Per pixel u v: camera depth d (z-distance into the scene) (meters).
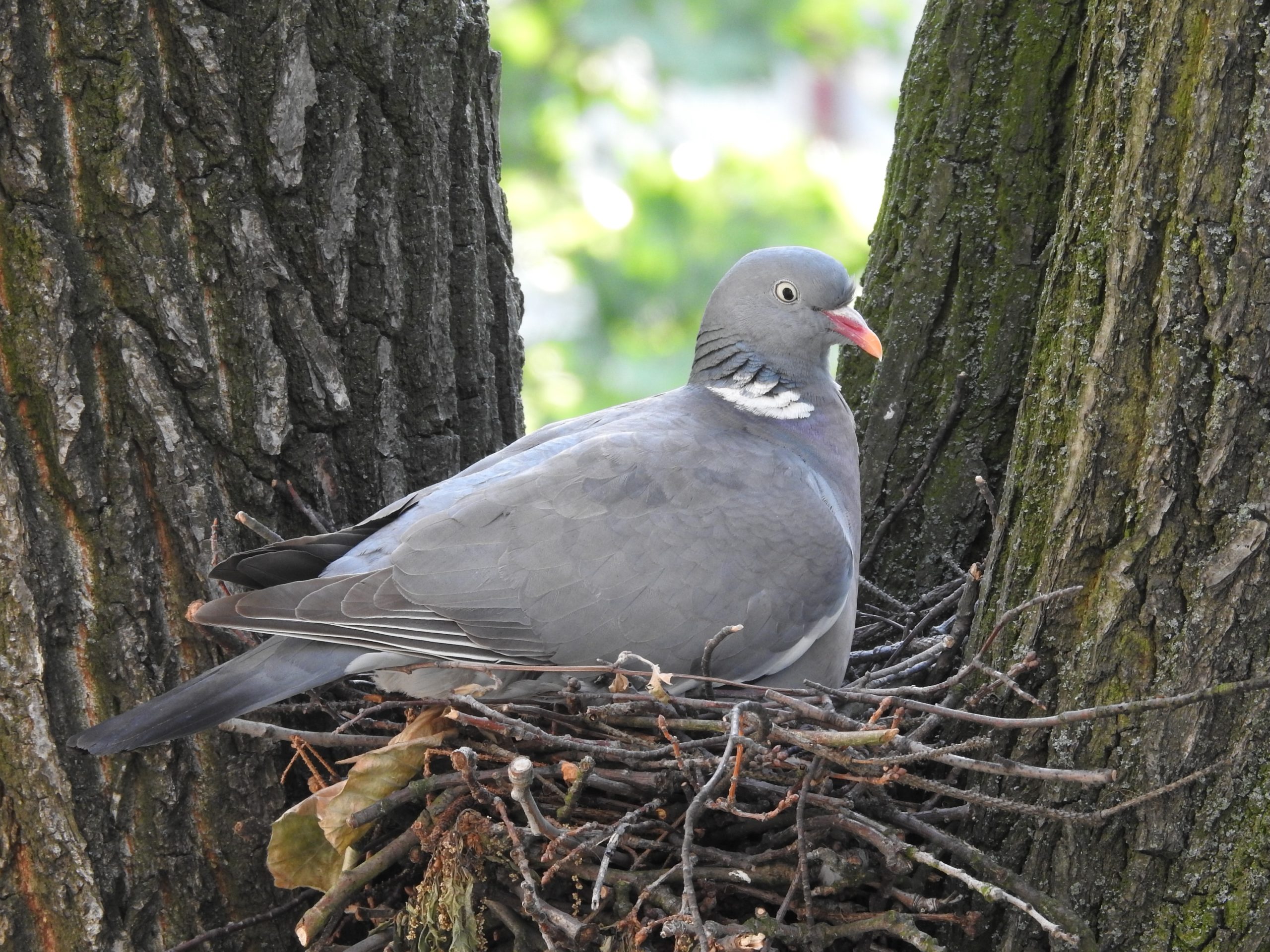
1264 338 6.33
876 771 6.39
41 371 6.95
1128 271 6.58
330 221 7.73
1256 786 6.50
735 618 7.46
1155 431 6.54
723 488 7.70
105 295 7.11
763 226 17.34
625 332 17.39
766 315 8.70
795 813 6.79
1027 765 6.77
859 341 8.56
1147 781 6.61
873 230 9.52
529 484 7.54
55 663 7.04
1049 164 8.61
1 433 6.90
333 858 7.21
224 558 7.39
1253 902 6.50
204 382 7.31
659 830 6.86
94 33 7.00
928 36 8.98
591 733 7.21
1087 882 6.72
